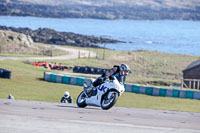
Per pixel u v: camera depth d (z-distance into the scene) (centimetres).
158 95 15875
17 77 17838
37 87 15225
